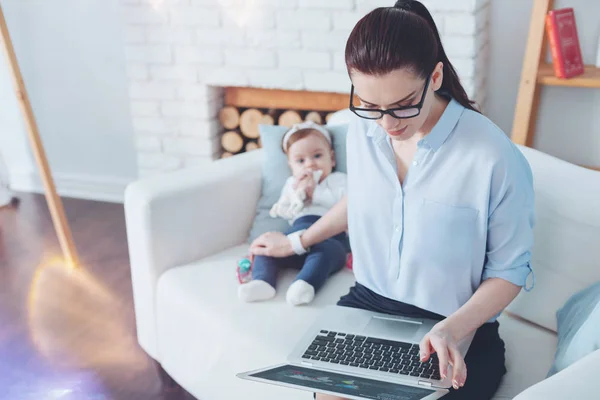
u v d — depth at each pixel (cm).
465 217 154
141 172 341
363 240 172
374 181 165
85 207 369
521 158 155
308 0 284
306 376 150
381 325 169
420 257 161
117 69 350
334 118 249
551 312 180
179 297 206
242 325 188
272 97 313
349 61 139
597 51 259
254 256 213
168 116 325
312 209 229
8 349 253
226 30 301
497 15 279
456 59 268
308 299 195
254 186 237
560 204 178
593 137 272
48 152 381
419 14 151
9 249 328
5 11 357
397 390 144
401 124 142
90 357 247
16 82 295
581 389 123
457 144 152
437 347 141
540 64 259
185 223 220
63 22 350
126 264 311
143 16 310
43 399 226
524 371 168
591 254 172
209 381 199
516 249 153
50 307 279
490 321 165
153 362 243
